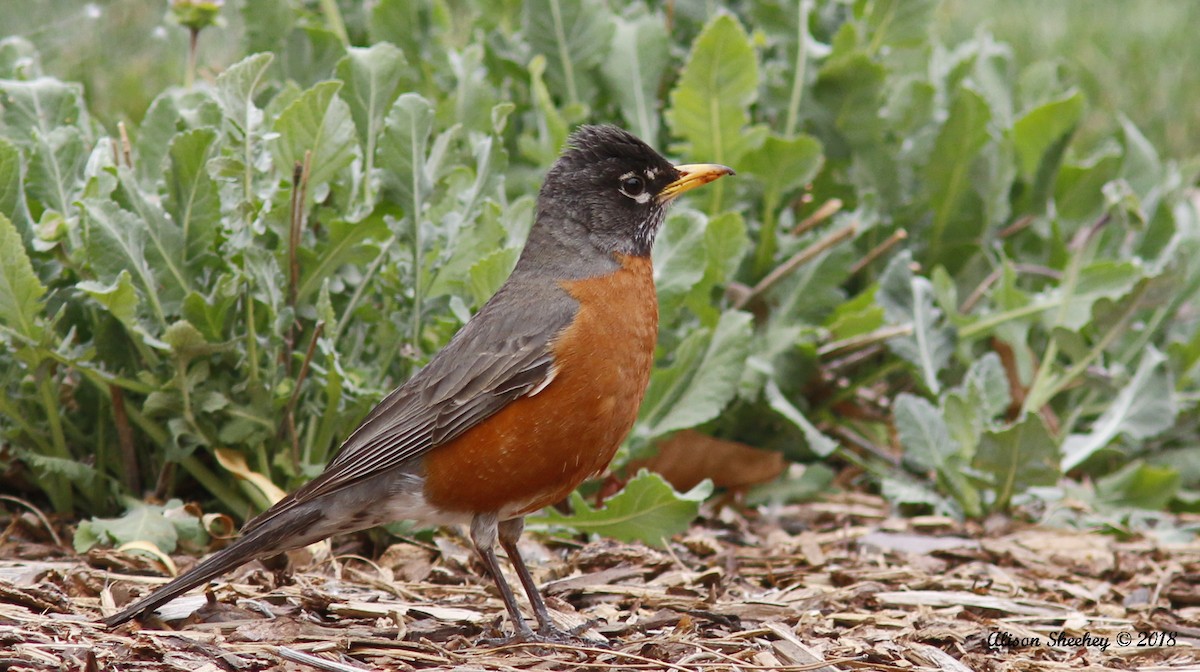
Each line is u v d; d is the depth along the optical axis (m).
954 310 12.16
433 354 10.49
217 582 8.74
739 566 9.80
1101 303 11.37
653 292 8.63
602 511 9.73
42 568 8.52
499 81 13.22
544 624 8.07
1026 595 9.30
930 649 7.89
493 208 10.10
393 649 7.56
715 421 11.76
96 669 6.71
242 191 9.61
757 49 13.52
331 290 9.95
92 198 9.16
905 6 13.16
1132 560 10.09
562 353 8.03
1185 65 20.23
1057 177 13.30
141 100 14.76
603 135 8.70
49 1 14.33
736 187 12.03
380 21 12.67
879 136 12.81
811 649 7.75
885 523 11.03
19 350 9.12
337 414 9.83
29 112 10.22
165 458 9.76
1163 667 7.78
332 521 8.12
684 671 7.30
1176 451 12.17
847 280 12.90
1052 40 20.91
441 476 8.10
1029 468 10.77
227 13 15.32
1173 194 14.42
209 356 9.39
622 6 14.34
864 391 13.06
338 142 9.62
